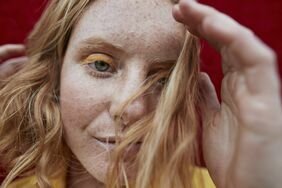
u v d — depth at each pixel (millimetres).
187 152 409
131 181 412
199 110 436
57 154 462
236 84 333
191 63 421
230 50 317
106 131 409
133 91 397
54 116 458
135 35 399
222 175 375
